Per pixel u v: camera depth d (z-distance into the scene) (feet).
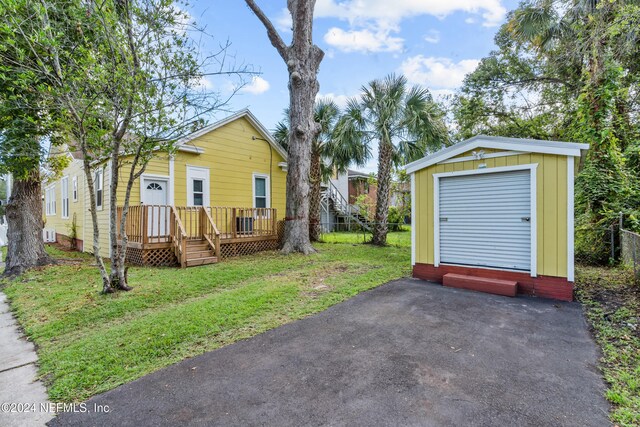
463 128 39.60
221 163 35.14
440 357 9.31
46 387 8.45
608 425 6.34
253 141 38.52
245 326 12.02
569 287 14.73
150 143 16.63
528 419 6.55
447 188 18.67
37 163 23.45
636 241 16.52
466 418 6.60
